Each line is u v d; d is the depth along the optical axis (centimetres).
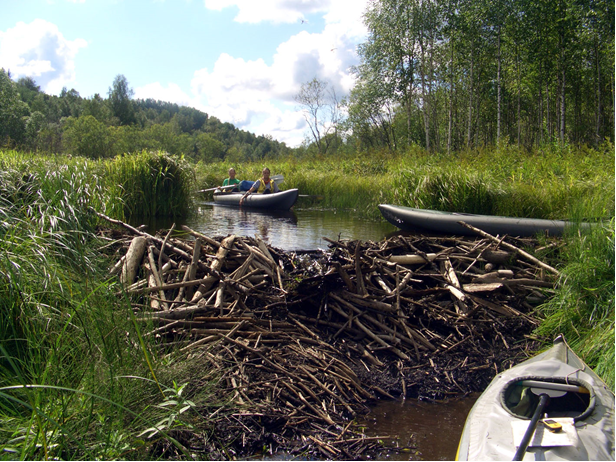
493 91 2989
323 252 559
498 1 2205
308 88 3688
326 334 397
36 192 522
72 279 345
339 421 292
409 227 777
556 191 794
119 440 219
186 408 249
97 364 268
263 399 296
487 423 219
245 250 490
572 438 198
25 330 280
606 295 411
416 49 2520
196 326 362
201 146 7706
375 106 3073
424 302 446
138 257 443
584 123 3133
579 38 2344
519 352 400
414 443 273
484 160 1120
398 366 367
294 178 1415
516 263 535
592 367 347
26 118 4325
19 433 214
